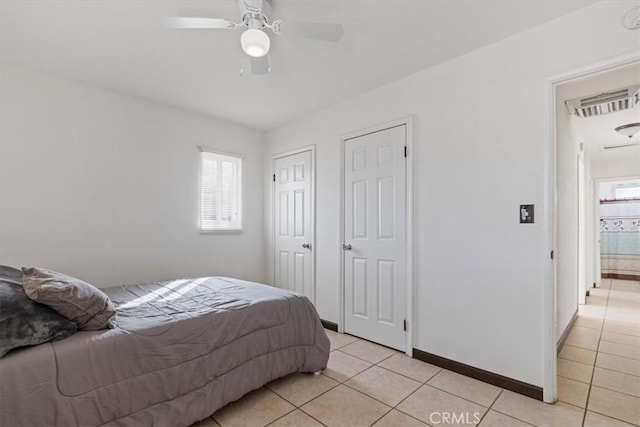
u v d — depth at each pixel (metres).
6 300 1.37
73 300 1.49
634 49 1.70
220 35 2.12
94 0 1.77
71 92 2.75
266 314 2.10
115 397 1.45
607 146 4.61
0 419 1.21
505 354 2.13
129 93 3.02
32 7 1.82
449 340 2.42
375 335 2.95
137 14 1.90
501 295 2.16
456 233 2.39
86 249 2.81
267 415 1.84
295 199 3.80
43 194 2.61
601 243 6.68
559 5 1.82
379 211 2.93
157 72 2.63
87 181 2.82
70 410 1.33
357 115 3.12
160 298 2.21
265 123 3.92
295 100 3.22
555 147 2.01
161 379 1.59
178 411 1.61
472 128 2.32
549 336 1.96
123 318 1.77
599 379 2.27
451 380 2.24
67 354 1.37
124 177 3.04
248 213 4.07
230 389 1.84
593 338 3.10
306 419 1.80
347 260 3.21
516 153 2.11
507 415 1.82
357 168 3.12
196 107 3.38
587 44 1.84
